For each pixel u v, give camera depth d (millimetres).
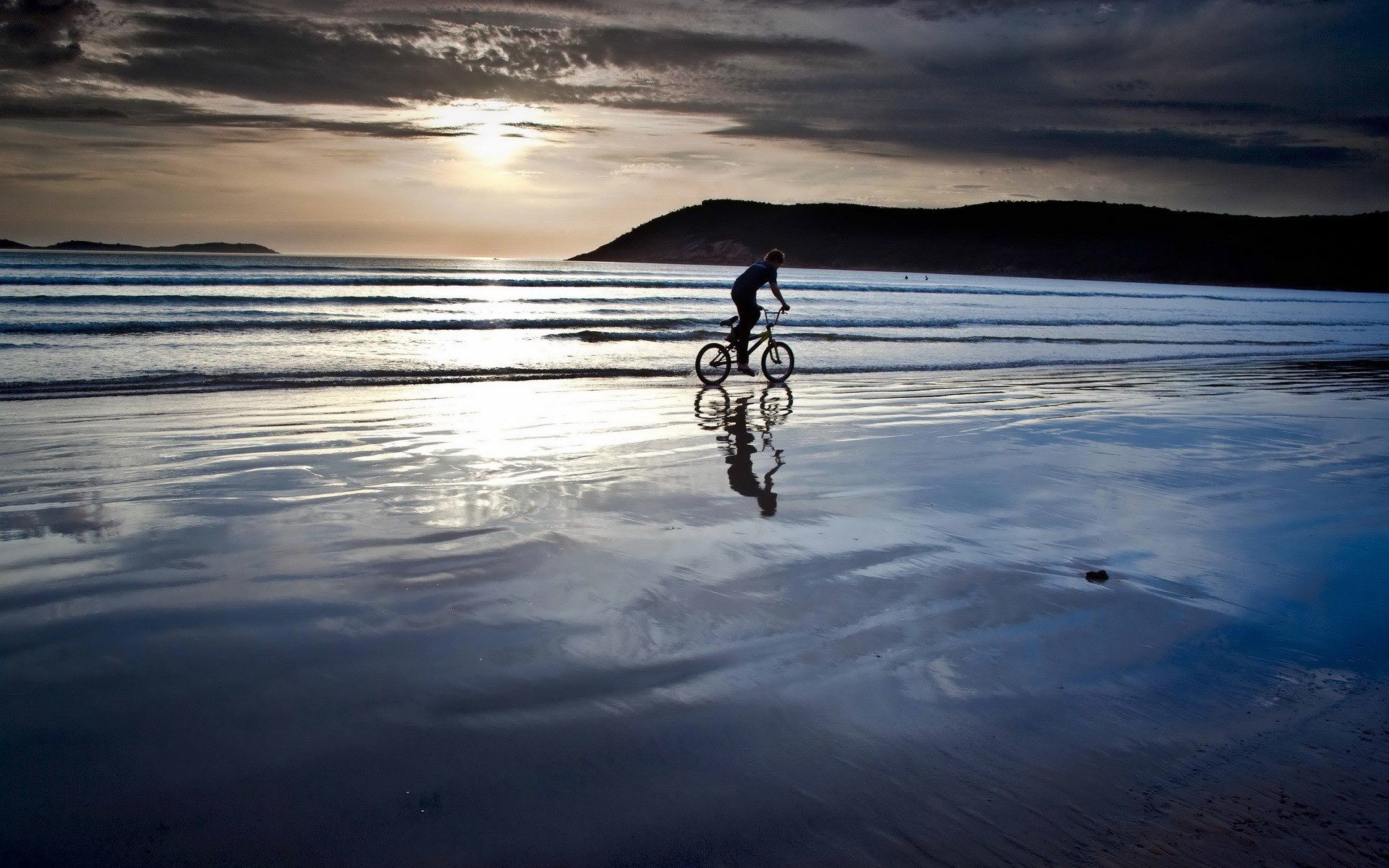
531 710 3037
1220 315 40938
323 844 2285
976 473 7121
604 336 19547
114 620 3750
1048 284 134250
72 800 2439
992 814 2488
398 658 3428
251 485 6227
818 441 8492
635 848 2291
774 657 3521
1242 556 4992
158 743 2762
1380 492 6672
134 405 9734
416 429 8586
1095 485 6719
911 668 3451
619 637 3678
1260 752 2859
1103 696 3246
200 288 31828
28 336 15930
